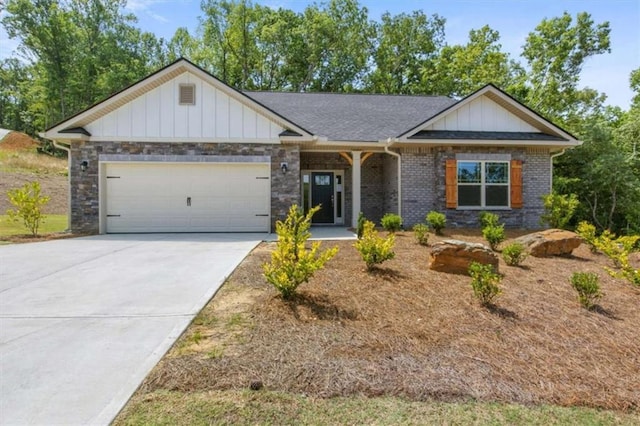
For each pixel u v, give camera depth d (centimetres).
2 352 356
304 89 3391
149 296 522
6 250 880
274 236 1163
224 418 263
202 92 1233
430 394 300
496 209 1348
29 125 4531
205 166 1254
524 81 2656
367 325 430
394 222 1084
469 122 1367
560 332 429
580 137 1839
